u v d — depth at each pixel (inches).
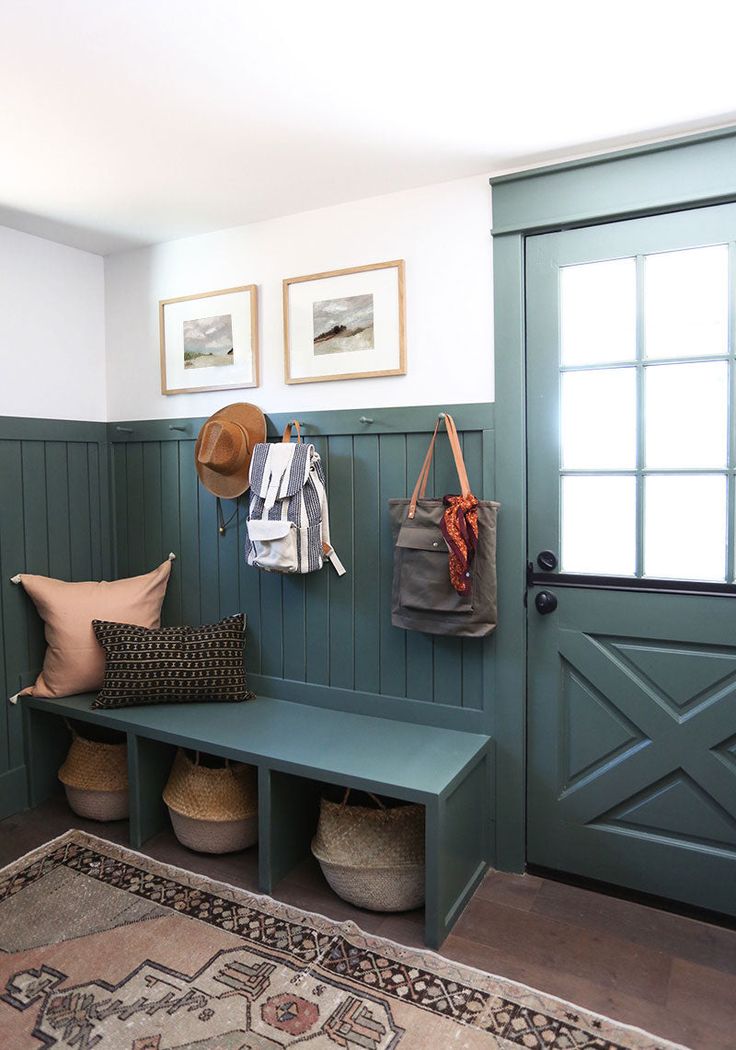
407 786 76.6
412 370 93.8
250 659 109.5
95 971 72.6
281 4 55.6
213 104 71.4
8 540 106.8
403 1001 68.6
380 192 93.7
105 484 122.1
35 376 110.4
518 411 87.2
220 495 107.0
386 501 96.8
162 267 114.0
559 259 85.1
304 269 101.0
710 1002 68.6
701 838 82.2
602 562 86.0
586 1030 65.1
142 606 111.0
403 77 66.5
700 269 78.6
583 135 78.3
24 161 84.4
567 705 88.7
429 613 88.9
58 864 92.4
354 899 82.3
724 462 78.8
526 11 56.9
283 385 103.9
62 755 115.1
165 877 89.4
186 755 100.4
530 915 82.3
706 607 80.0
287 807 90.1
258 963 73.7
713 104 71.9
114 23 57.8
